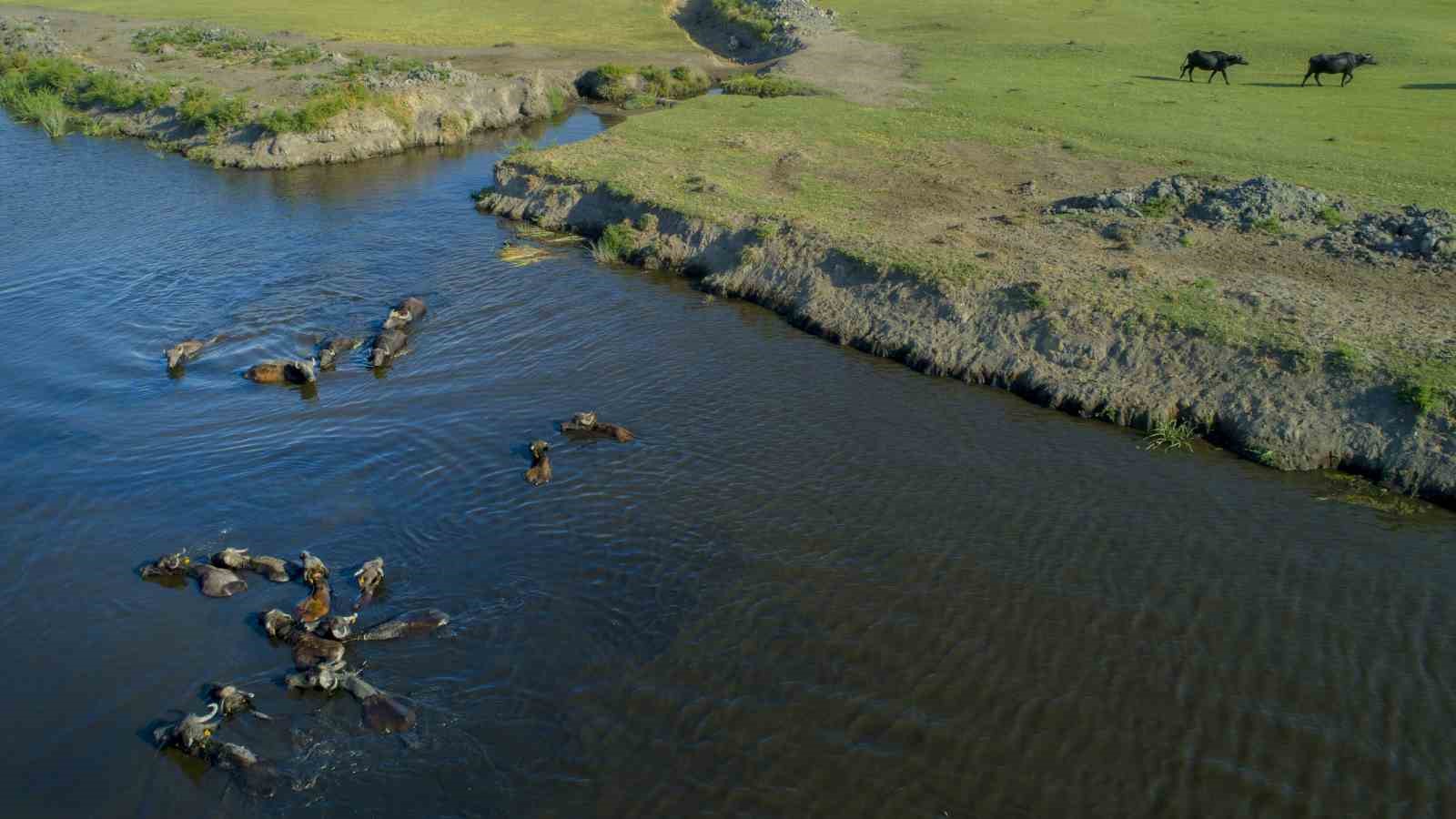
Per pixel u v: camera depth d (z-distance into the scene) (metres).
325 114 48.47
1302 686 16.77
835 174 38.69
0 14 79.31
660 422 24.44
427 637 17.67
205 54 62.47
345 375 26.83
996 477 22.39
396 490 21.86
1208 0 71.94
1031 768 15.34
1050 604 18.55
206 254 35.09
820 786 15.02
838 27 69.12
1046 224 32.72
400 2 84.44
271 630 17.72
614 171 38.97
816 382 26.44
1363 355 23.66
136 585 19.16
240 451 23.34
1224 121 43.00
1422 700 16.45
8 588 19.12
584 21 78.50
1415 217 29.62
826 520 20.88
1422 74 49.12
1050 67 55.56
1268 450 22.80
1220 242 30.58
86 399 25.78
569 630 17.92
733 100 51.41
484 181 44.06
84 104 55.25
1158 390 24.61
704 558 19.72
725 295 31.61
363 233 37.19
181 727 15.61
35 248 35.72
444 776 15.17
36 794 15.08
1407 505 21.28
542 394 25.73
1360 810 14.67
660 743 15.73
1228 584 19.03
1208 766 15.36
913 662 17.28
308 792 14.91
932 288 28.41
